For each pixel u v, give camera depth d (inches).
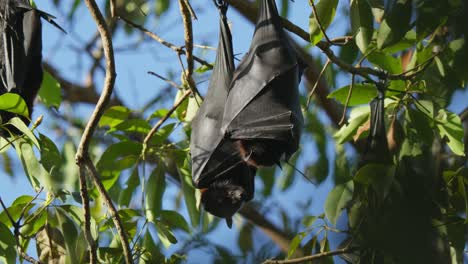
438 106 588.7
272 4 612.1
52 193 547.8
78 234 557.9
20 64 588.1
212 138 618.5
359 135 644.1
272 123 597.3
